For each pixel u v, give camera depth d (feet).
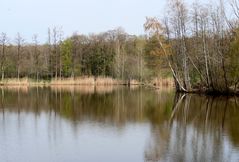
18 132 81.92
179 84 200.95
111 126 89.04
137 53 324.19
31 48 326.24
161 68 234.58
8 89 238.48
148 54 243.19
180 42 197.77
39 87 266.16
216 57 181.06
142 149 65.46
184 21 195.11
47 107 131.13
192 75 205.98
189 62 200.85
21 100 157.99
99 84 299.17
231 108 124.88
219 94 182.60
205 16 193.26
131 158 59.57
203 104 137.69
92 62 345.72
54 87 266.57
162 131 82.48
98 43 352.08
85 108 127.13
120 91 215.72
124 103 143.43
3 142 71.36
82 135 78.02
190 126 89.04
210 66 183.83
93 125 90.43
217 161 57.41
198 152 62.95
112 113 113.19
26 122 95.96
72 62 335.67
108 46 349.00
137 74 302.86
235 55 167.84
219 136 76.48
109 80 303.07
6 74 313.73
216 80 181.06
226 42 177.17
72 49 341.21
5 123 94.27
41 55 325.42
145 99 160.76
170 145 68.39
